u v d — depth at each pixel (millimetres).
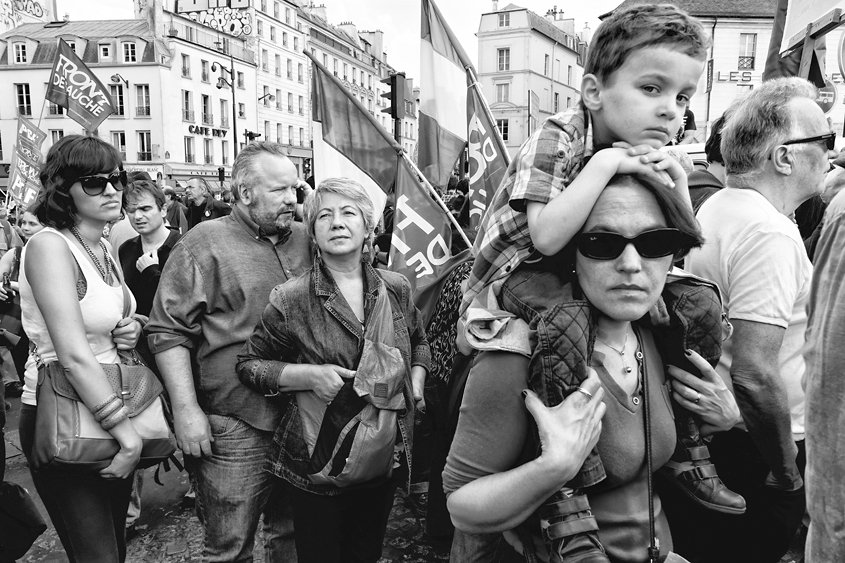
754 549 1655
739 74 26078
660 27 934
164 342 2137
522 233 1102
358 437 1973
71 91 6027
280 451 2102
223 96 49688
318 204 2127
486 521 1065
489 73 46594
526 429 1077
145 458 2062
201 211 11625
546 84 48125
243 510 2205
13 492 2330
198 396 2271
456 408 2336
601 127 1081
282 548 2494
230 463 2193
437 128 4016
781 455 1641
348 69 70750
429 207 3738
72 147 1983
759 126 1813
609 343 1133
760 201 1778
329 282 2113
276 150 2291
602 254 1001
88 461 1892
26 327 2012
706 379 1152
